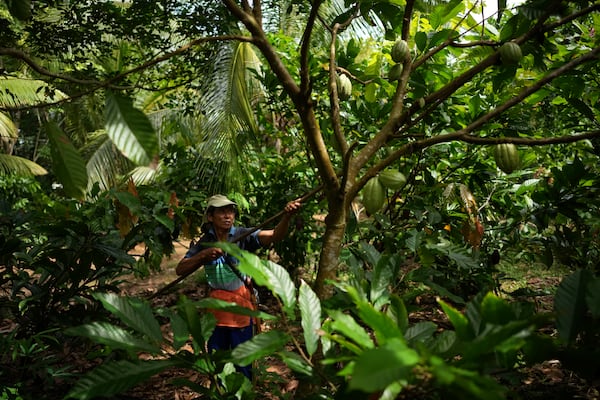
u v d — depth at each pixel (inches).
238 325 104.0
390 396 40.6
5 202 118.6
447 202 119.0
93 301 118.6
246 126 206.4
